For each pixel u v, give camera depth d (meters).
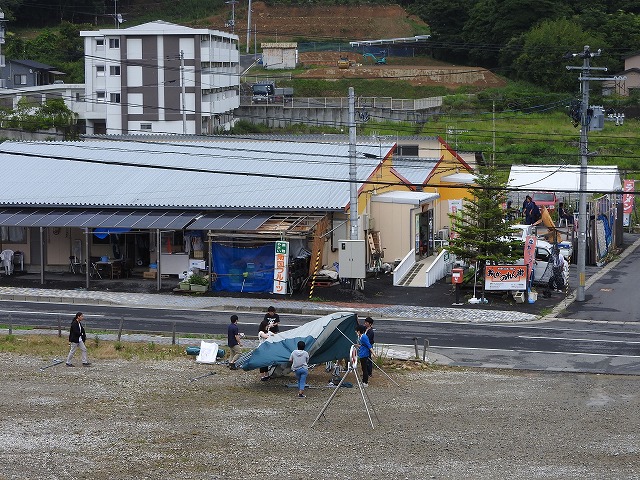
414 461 19.44
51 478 18.00
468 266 44.12
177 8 144.12
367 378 26.30
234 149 47.94
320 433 21.52
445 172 54.88
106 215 42.75
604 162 77.94
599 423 22.86
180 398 24.80
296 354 25.05
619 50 104.19
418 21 142.00
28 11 128.38
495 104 96.38
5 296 39.75
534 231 48.88
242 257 41.22
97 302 38.97
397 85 108.31
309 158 47.62
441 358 30.45
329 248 43.31
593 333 34.56
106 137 56.44
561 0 113.31
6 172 47.81
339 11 141.88
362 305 38.72
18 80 98.38
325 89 108.12
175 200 43.38
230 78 95.69
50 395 24.77
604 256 52.50
